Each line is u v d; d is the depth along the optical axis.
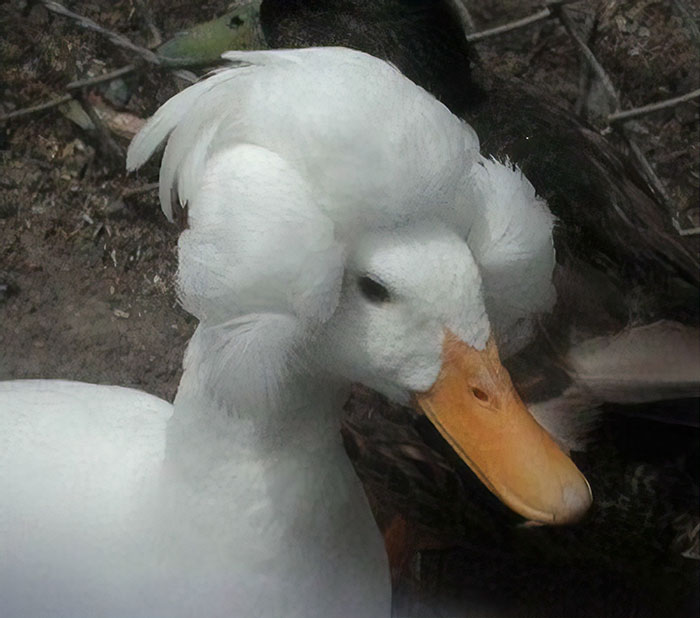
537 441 0.52
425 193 0.49
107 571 0.58
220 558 0.57
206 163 0.51
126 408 0.62
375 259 0.50
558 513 0.51
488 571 0.69
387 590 0.61
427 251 0.50
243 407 0.54
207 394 0.55
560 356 0.64
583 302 0.66
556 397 0.64
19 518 0.59
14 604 0.59
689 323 0.67
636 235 0.69
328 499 0.58
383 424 0.68
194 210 0.49
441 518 0.69
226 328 0.50
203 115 0.51
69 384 0.65
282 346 0.50
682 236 0.77
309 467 0.57
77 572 0.58
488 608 0.69
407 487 0.69
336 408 0.57
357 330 0.52
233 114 0.50
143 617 0.58
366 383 0.54
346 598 0.59
